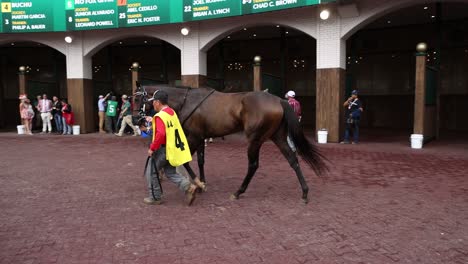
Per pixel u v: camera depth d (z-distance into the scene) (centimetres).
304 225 477
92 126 1734
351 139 1383
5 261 377
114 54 2209
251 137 562
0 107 2066
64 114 1611
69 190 654
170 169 560
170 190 655
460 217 503
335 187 666
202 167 652
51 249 407
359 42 1916
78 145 1251
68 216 515
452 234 445
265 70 2111
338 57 1263
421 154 1009
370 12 1202
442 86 1822
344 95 1315
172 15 1444
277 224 481
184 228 468
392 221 490
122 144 1273
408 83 1872
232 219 500
